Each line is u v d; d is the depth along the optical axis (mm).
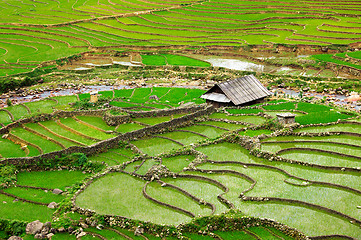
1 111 67500
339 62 88500
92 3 182750
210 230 35656
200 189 41812
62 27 143625
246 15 143625
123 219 37250
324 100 68188
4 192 42719
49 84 89625
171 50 115188
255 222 35812
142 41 123750
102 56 116062
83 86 87875
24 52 115875
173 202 39812
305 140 50438
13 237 34781
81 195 41656
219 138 52625
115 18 152500
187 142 53219
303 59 93125
